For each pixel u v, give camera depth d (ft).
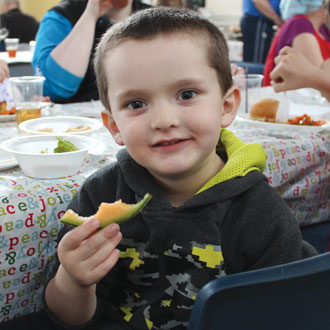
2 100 5.20
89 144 3.43
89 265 2.24
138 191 2.71
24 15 14.23
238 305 1.66
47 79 6.72
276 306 1.72
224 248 2.57
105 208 2.25
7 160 3.35
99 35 7.02
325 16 8.50
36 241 2.85
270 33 14.14
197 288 2.57
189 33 2.42
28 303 2.98
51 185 2.98
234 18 22.16
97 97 7.09
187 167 2.43
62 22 7.13
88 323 2.73
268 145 3.94
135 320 2.71
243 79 5.87
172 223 2.62
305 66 5.01
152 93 2.36
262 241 2.53
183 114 2.36
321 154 4.40
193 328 1.68
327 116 5.45
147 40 2.35
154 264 2.68
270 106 5.06
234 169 2.64
